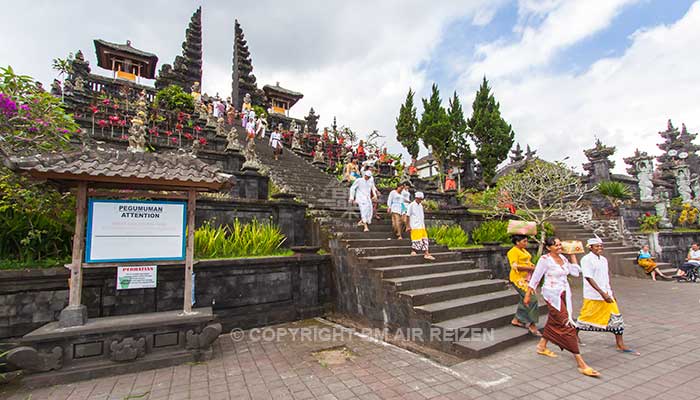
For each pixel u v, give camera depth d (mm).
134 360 4605
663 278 12875
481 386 4031
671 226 16281
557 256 5004
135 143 8992
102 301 5520
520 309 5863
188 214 5445
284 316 7129
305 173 14734
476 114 26047
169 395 3945
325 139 23281
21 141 5738
